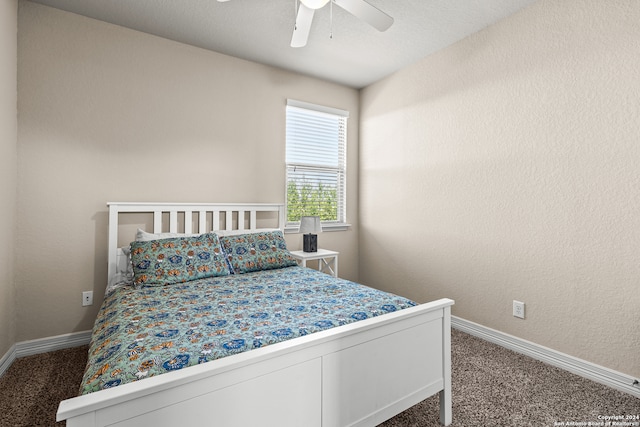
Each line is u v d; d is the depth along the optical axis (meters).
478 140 2.60
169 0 2.22
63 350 2.34
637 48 1.76
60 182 2.34
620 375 1.83
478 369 2.09
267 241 2.67
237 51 2.94
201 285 2.04
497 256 2.47
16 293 2.22
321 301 1.68
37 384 1.88
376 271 3.65
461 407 1.69
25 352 2.24
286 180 3.40
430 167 3.01
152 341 1.19
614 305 1.87
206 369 0.94
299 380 1.13
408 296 3.25
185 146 2.81
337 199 3.78
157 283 2.04
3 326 2.03
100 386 0.93
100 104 2.47
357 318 1.45
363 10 1.71
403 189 3.29
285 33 2.63
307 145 3.54
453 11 2.32
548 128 2.15
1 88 1.94
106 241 2.50
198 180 2.87
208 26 2.54
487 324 2.55
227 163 3.01
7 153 2.04
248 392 1.02
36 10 2.26
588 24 1.96
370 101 3.71
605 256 1.90
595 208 1.94
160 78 2.70
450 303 1.60
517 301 2.35
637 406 1.69
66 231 2.37
